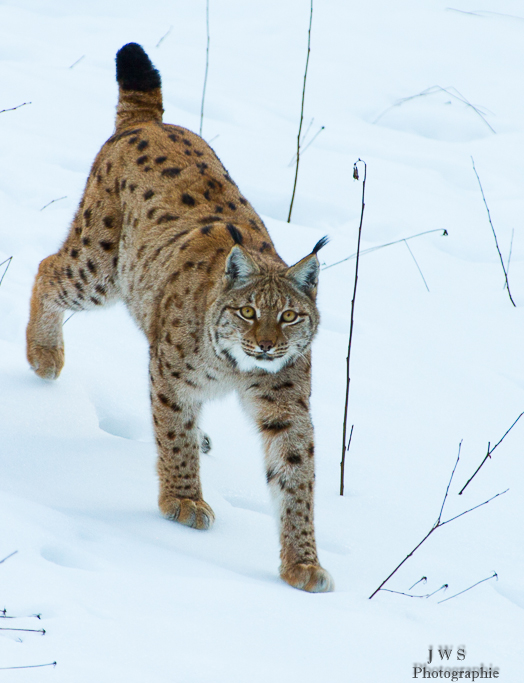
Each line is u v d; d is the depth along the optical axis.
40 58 25.16
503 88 27.34
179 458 10.24
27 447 10.94
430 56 28.67
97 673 6.10
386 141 23.41
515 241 18.91
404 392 13.68
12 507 8.83
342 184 20.31
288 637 7.37
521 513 11.06
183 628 7.10
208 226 10.88
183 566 8.59
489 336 15.62
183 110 22.89
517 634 8.19
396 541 10.24
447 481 11.62
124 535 9.17
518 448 12.55
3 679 5.94
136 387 12.91
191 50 26.69
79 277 12.41
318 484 11.34
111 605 7.29
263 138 22.12
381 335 15.27
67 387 12.47
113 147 12.38
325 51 28.19
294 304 9.67
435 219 19.34
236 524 10.29
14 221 16.61
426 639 7.71
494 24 31.58
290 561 9.22
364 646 7.42
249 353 9.52
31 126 20.59
